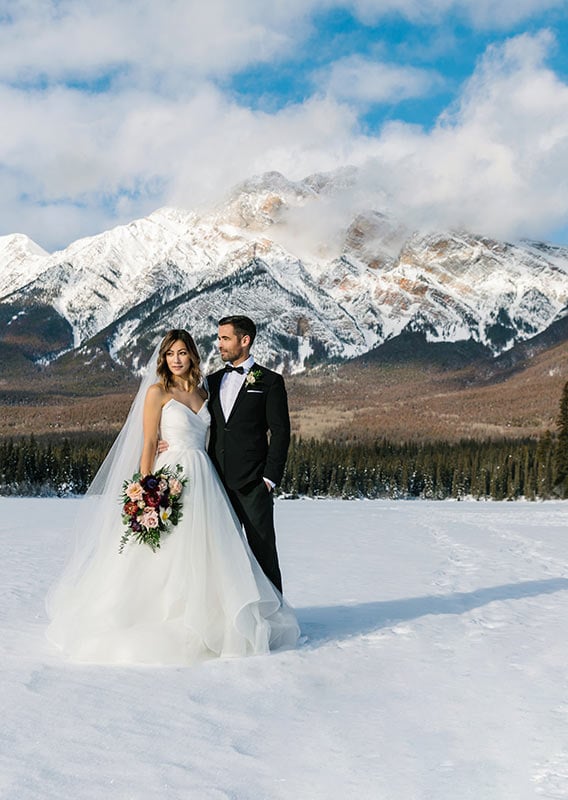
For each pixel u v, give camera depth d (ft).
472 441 461.37
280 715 13.12
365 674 16.07
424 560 40.19
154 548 17.67
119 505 18.51
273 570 18.86
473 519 88.99
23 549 42.39
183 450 18.51
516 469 303.07
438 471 332.80
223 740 11.73
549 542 52.70
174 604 17.40
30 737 11.49
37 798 9.31
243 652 17.47
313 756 11.17
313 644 18.95
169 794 9.61
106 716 12.64
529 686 15.21
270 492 19.02
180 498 17.89
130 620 17.26
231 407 19.10
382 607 24.72
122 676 15.33
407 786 10.07
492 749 11.55
